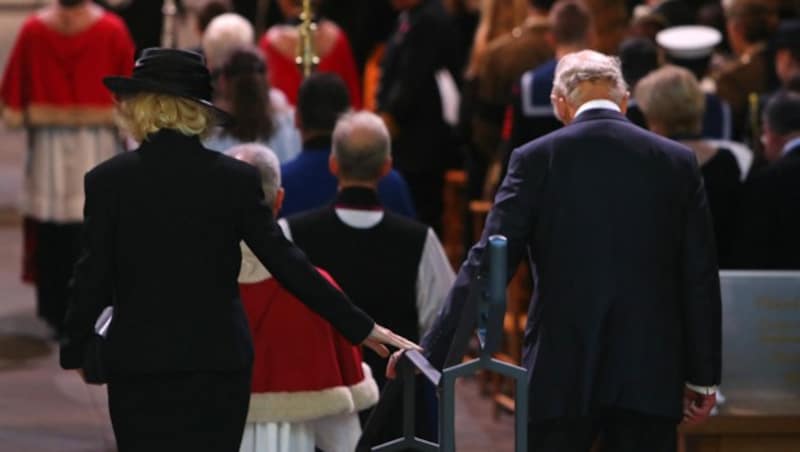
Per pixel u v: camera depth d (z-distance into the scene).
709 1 34.25
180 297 13.66
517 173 15.10
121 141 28.20
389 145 17.25
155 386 13.63
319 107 19.33
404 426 14.81
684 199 15.02
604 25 28.03
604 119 15.23
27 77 28.17
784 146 20.28
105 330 13.80
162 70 13.91
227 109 21.03
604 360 14.84
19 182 43.91
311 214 17.20
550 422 14.97
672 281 15.02
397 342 14.40
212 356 13.61
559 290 14.90
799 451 17.47
